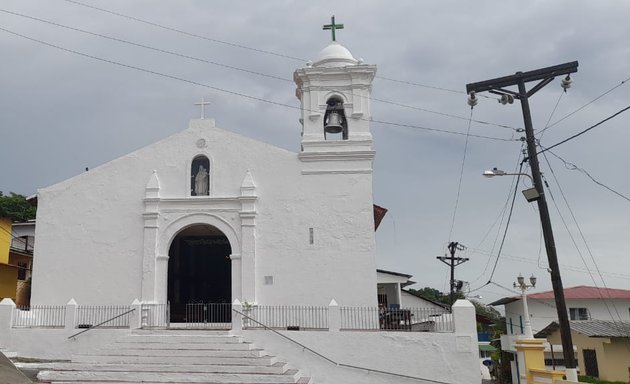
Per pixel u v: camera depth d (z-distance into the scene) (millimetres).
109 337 19547
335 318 19125
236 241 22375
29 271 32719
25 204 39625
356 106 23422
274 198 22688
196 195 23031
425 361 18531
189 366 16422
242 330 18969
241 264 22047
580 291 36188
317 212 22500
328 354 18750
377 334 18828
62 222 22938
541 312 35062
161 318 21562
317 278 21922
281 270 22047
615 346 24797
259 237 22375
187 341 18250
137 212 22797
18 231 34719
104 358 17156
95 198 23047
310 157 22875
